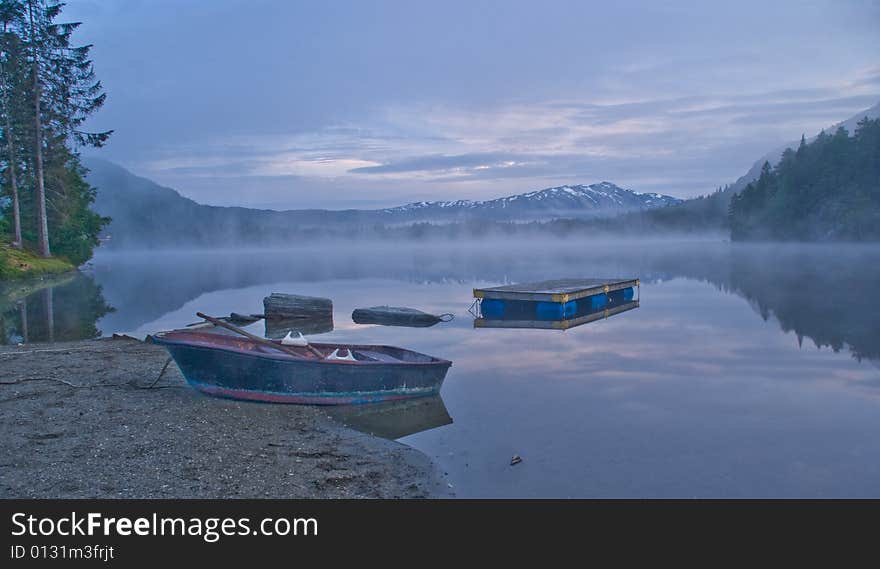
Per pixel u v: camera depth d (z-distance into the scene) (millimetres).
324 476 9273
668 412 13117
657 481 9273
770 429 11930
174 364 16531
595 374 17016
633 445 10883
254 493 8586
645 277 55719
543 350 20953
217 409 12484
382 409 13273
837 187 169375
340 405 13281
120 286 51250
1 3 54094
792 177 185000
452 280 56406
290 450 10383
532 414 12984
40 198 56375
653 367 17969
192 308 34875
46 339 22797
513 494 8781
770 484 9188
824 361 18766
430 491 8812
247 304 37406
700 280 50969
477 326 27156
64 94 57688
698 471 9695
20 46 54719
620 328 25922
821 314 29312
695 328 25688
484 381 16172
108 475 8969
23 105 55500
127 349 19016
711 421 12500
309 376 13023
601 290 32438
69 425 11180
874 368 17734
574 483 9164
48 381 14430
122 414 11938
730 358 19328
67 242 63000
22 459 9477
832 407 13539
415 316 28359
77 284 48875
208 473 9180
